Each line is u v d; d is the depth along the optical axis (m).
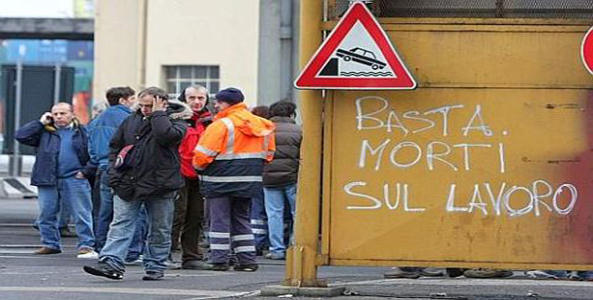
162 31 65.56
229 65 64.44
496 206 22.25
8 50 123.06
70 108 34.78
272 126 30.02
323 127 22.53
